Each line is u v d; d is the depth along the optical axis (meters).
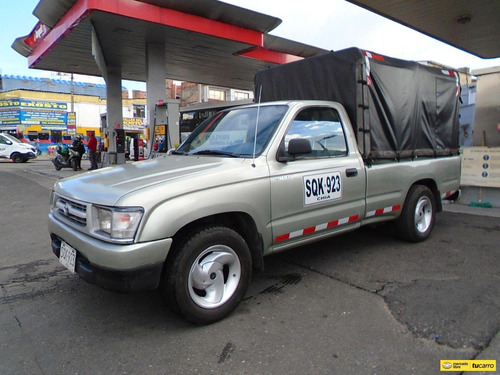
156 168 3.45
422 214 5.30
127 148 27.02
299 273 4.23
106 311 3.40
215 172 3.16
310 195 3.75
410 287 3.78
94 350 2.79
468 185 8.12
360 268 4.34
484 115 8.72
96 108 43.16
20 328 3.11
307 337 2.92
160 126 12.71
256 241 3.41
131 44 13.52
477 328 2.98
